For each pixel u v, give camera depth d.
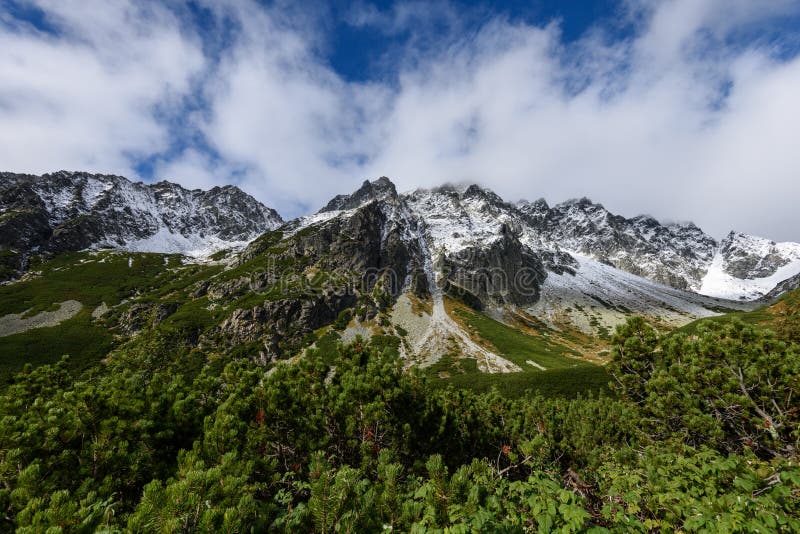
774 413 10.78
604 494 7.07
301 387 9.90
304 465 8.50
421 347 119.25
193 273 168.00
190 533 3.74
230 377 10.06
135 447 7.11
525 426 12.95
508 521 4.92
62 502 3.91
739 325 12.20
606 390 50.09
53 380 13.02
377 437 9.24
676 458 6.61
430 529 4.47
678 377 12.85
